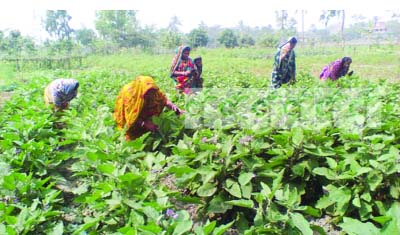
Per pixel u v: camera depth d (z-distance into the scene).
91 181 4.64
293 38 9.75
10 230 3.32
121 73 16.80
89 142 5.43
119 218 3.87
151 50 48.09
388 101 6.83
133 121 5.65
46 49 40.06
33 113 7.09
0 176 4.57
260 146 4.49
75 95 7.63
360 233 2.57
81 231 3.68
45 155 5.36
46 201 4.02
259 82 12.38
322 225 4.15
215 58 34.72
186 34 57.84
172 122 5.90
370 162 3.97
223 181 4.21
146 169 4.45
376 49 39.75
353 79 9.83
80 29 70.06
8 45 35.88
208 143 4.77
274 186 3.71
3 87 15.70
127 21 59.44
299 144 4.46
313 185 4.67
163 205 3.61
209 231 3.03
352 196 4.05
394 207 2.75
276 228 3.47
